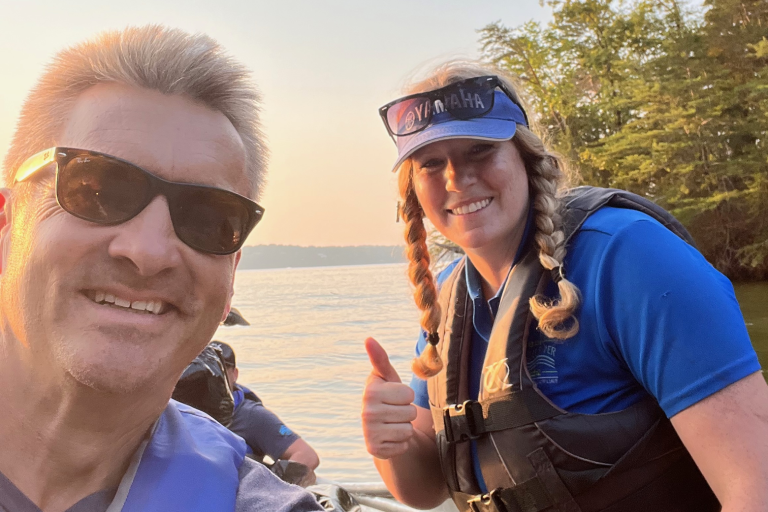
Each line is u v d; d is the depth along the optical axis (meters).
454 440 0.80
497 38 10.31
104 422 0.41
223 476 0.47
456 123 0.77
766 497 0.58
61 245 0.39
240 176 0.46
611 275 0.68
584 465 0.70
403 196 0.93
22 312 0.40
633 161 10.41
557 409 0.71
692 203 10.37
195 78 0.44
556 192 0.80
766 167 9.86
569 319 0.70
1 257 0.43
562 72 11.03
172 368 0.43
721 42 10.50
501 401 0.75
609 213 0.73
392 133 0.86
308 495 0.48
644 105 10.51
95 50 0.43
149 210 0.41
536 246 0.77
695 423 0.62
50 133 0.42
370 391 0.80
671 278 0.64
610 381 0.71
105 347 0.39
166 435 0.47
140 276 0.40
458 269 0.93
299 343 5.87
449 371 0.85
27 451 0.41
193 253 0.42
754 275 10.34
